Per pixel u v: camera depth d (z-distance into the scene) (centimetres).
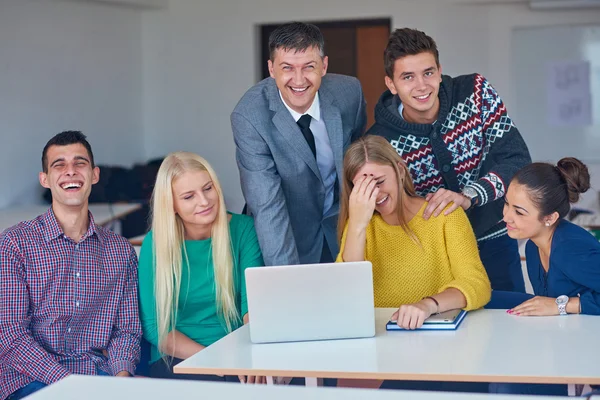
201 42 721
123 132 709
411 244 263
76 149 271
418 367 194
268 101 300
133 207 589
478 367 192
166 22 724
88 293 272
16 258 264
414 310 229
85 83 664
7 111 591
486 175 287
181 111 731
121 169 644
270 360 207
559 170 249
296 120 300
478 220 301
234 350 218
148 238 281
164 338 274
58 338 269
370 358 204
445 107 295
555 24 662
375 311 253
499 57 675
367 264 221
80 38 657
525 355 200
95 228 276
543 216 248
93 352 275
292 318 223
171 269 272
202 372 203
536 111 679
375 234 268
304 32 277
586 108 669
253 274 221
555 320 233
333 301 222
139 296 282
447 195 266
